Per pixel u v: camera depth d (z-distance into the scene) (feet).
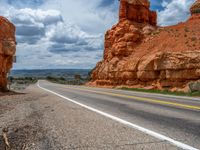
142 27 158.92
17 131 24.57
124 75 130.21
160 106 44.55
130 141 20.44
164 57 103.09
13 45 82.33
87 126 26.91
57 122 29.53
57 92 95.50
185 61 95.25
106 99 61.21
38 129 25.53
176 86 96.43
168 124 27.53
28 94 82.38
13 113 37.76
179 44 110.63
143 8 166.40
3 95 73.77
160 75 104.22
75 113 36.91
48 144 19.81
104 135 22.67
